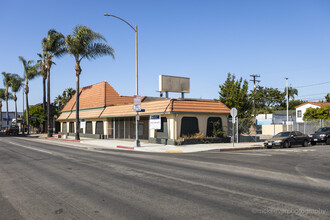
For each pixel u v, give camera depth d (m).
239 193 7.12
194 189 7.58
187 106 24.44
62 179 9.02
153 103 26.20
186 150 19.64
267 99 84.06
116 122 34.38
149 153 18.06
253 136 27.86
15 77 67.44
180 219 5.19
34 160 14.05
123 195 6.95
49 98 43.81
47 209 5.84
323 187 7.80
